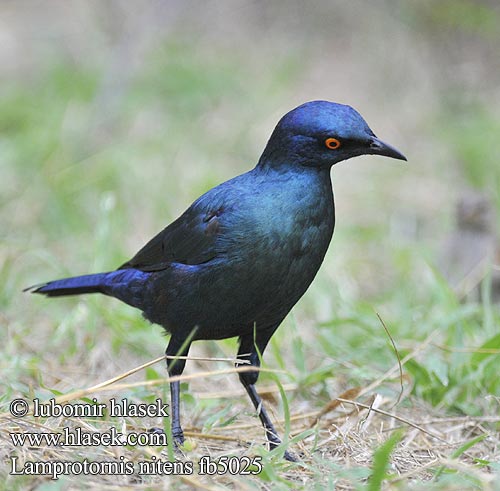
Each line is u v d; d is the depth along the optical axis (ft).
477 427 29.71
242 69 70.54
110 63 64.69
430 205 55.06
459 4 71.87
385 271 47.50
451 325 35.27
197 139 58.85
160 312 28.43
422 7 74.08
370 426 29.55
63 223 48.06
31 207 48.98
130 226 48.98
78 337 36.52
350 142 26.40
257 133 61.82
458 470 24.62
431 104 68.69
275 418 29.84
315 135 26.27
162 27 71.51
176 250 27.53
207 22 78.38
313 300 40.93
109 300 39.60
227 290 26.58
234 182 27.22
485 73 71.00
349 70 72.84
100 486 23.00
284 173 26.58
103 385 26.20
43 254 40.83
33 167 51.98
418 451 27.66
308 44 76.48
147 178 52.11
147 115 62.08
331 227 27.17
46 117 57.11
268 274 26.27
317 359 36.81
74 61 68.03
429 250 46.34
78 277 30.91
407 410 31.04
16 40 72.64
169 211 50.34
